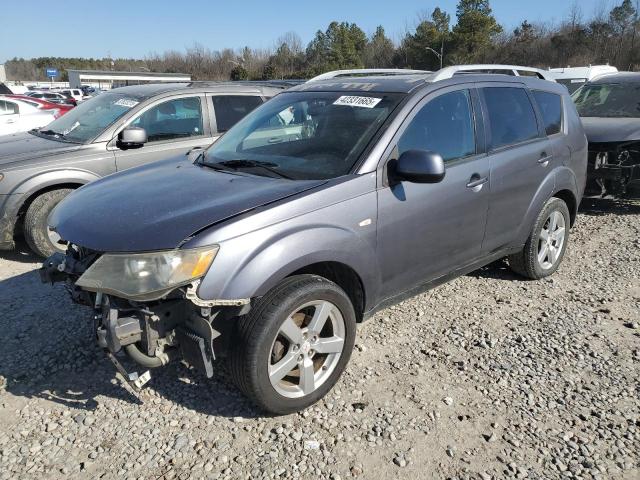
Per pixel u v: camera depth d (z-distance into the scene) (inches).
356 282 128.7
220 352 112.8
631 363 139.5
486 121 159.0
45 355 143.7
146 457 107.3
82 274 110.1
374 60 3174.2
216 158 152.4
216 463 105.7
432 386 130.0
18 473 103.2
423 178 123.4
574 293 182.5
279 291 111.1
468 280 193.0
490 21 2672.2
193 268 101.6
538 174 175.8
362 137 133.6
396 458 106.6
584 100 342.0
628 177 272.7
